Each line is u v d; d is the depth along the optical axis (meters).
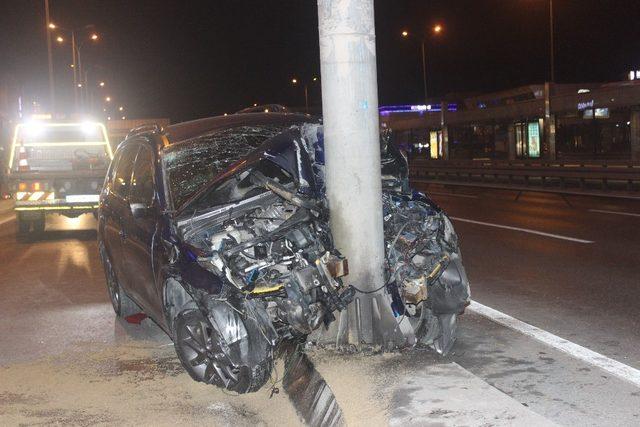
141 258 6.16
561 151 38.59
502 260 10.73
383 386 4.96
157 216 5.84
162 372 5.80
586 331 6.76
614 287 8.59
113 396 5.25
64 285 9.89
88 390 5.40
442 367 5.31
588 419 4.69
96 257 12.34
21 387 5.52
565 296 8.22
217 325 4.98
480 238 13.20
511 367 5.78
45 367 6.05
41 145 16.75
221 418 4.80
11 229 17.62
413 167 42.06
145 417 4.83
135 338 6.96
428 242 5.97
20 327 7.59
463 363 5.91
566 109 35.06
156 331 7.18
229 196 6.16
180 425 4.70
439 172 38.62
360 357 5.59
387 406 4.61
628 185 23.52
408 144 57.00
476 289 8.75
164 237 5.55
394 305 5.74
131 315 7.75
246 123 6.93
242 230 5.70
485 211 18.44
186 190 6.52
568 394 5.15
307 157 5.81
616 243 11.89
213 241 5.50
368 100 5.66
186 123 7.07
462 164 39.78
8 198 30.95
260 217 5.80
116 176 7.71
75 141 17.52
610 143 35.22
